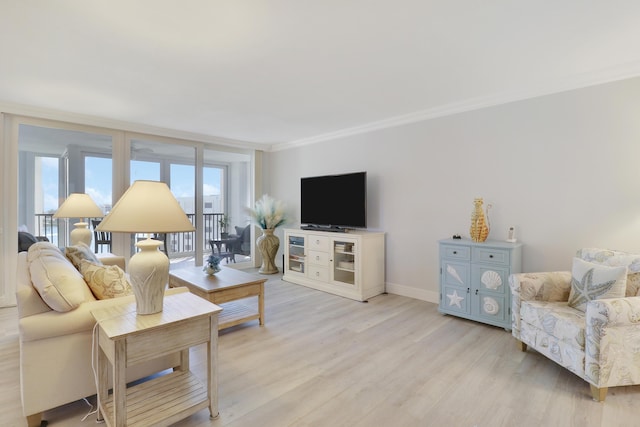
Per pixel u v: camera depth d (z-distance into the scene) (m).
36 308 1.65
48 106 3.55
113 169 4.25
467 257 3.13
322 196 4.71
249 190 5.86
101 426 1.68
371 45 2.21
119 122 4.18
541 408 1.83
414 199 3.95
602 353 1.85
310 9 1.80
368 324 3.12
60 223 3.95
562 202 2.92
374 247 4.06
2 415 1.74
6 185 3.53
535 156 3.06
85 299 1.76
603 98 2.71
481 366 2.31
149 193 1.68
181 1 1.71
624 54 2.37
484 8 1.80
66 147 3.93
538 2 1.75
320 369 2.27
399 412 1.80
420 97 3.30
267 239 5.36
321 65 2.53
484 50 2.30
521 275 2.55
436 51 2.31
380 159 4.28
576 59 2.45
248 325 3.10
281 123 4.31
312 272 4.52
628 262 2.21
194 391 1.78
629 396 1.95
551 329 2.19
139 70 2.61
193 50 2.27
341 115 3.93
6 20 1.87
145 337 1.50
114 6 1.75
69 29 1.98
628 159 2.61
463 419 1.74
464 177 3.52
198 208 5.10
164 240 4.82
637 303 1.90
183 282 3.14
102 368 1.71
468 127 3.48
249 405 1.86
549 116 2.98
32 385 1.62
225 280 3.10
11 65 2.50
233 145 5.39
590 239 2.79
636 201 2.59
